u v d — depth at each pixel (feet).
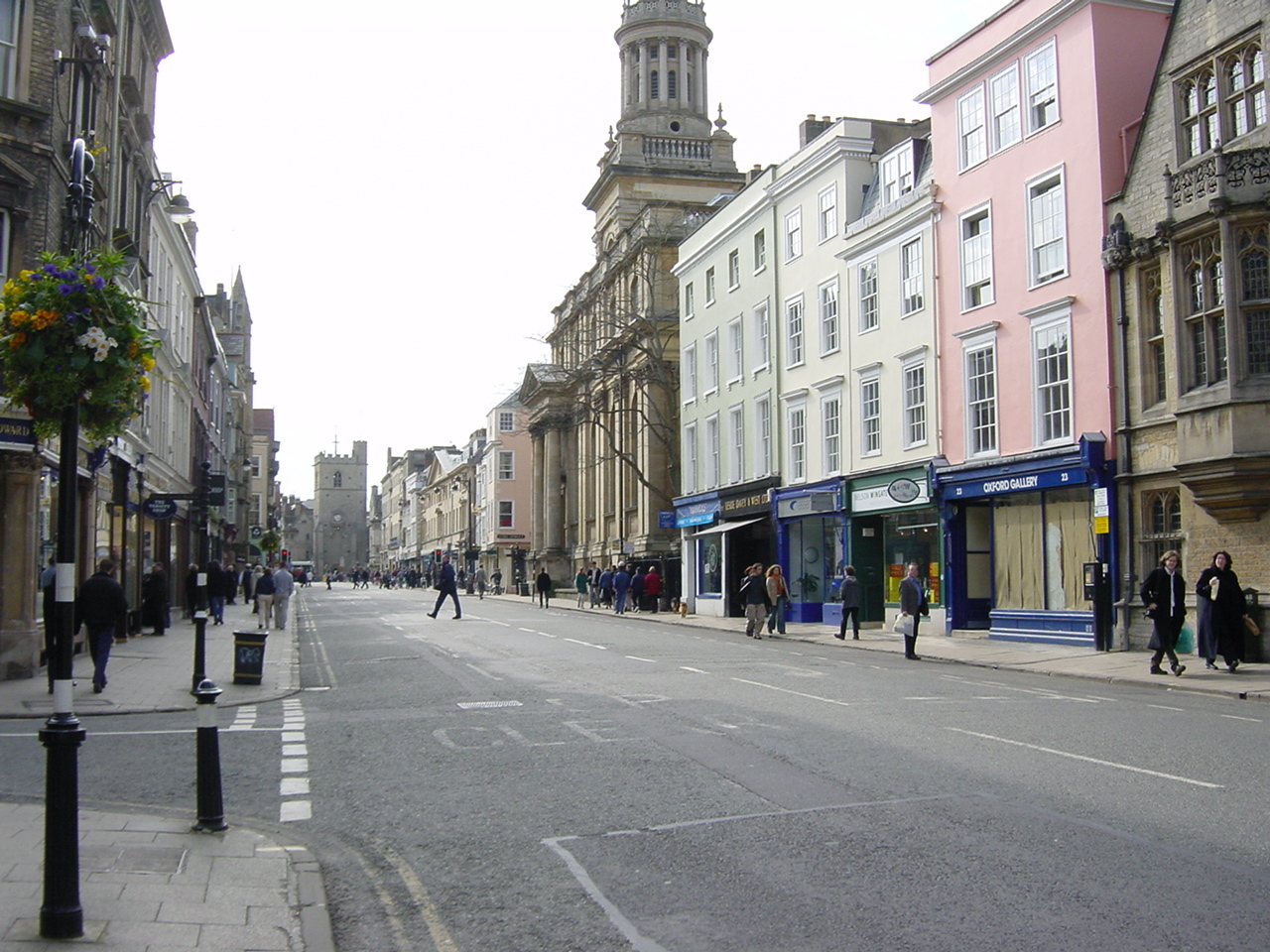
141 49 89.66
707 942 16.71
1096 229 70.59
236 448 236.02
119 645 79.36
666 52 184.96
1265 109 59.41
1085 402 71.26
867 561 97.96
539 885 19.92
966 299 82.84
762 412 118.11
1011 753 31.63
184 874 20.26
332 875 20.89
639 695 46.19
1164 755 31.27
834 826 23.27
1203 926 16.80
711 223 131.23
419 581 354.95
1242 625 57.67
